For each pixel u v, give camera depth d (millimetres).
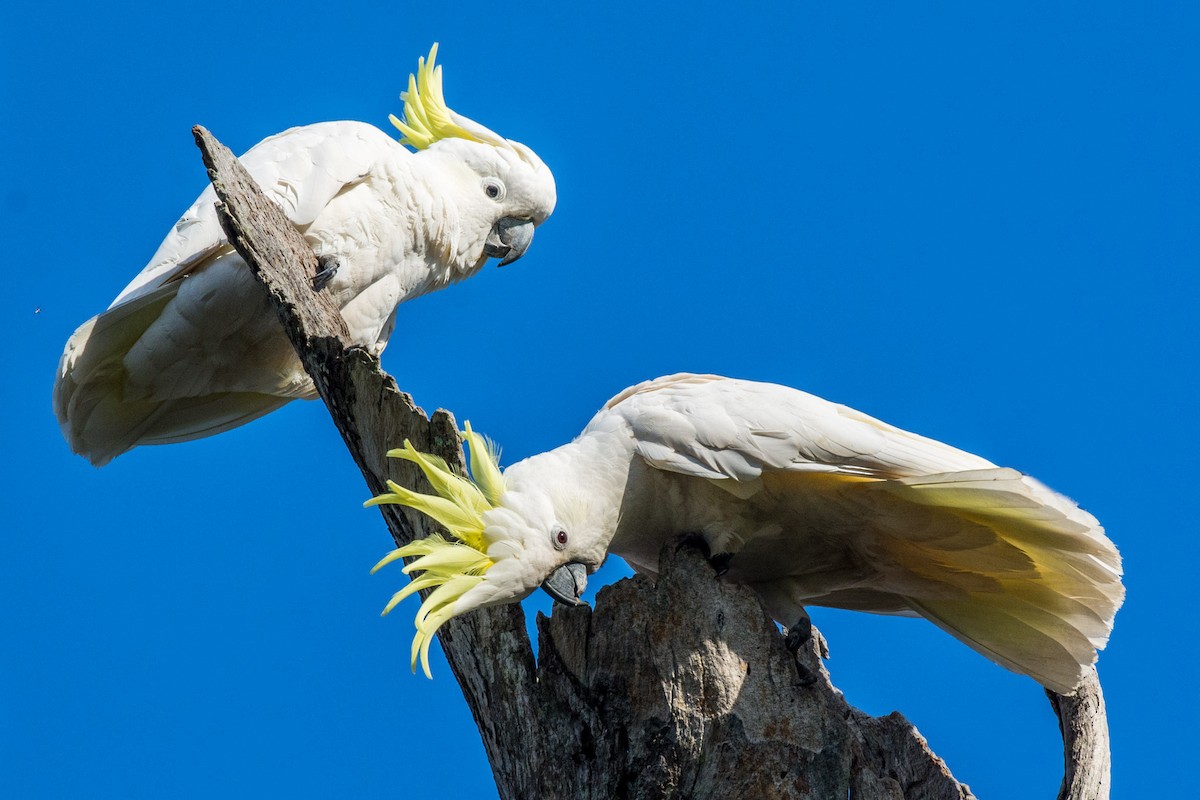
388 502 12203
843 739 11641
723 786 11414
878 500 12797
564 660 11992
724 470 12750
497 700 12133
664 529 13430
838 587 13875
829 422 12750
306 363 13828
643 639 11805
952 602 13555
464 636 12344
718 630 11844
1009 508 12125
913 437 12906
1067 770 12703
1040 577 12734
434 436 12680
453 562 12047
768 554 13484
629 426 13188
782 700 11648
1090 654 12758
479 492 12469
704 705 11531
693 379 13961
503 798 12305
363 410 13172
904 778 12891
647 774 11414
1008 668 13352
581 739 11688
